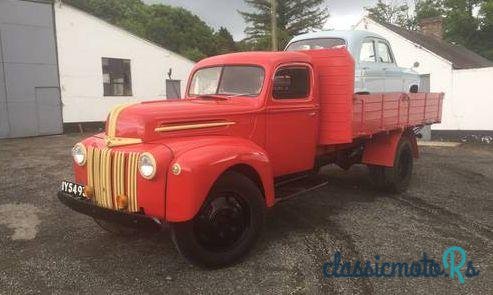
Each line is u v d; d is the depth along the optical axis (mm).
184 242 4273
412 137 8164
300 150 5832
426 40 21484
